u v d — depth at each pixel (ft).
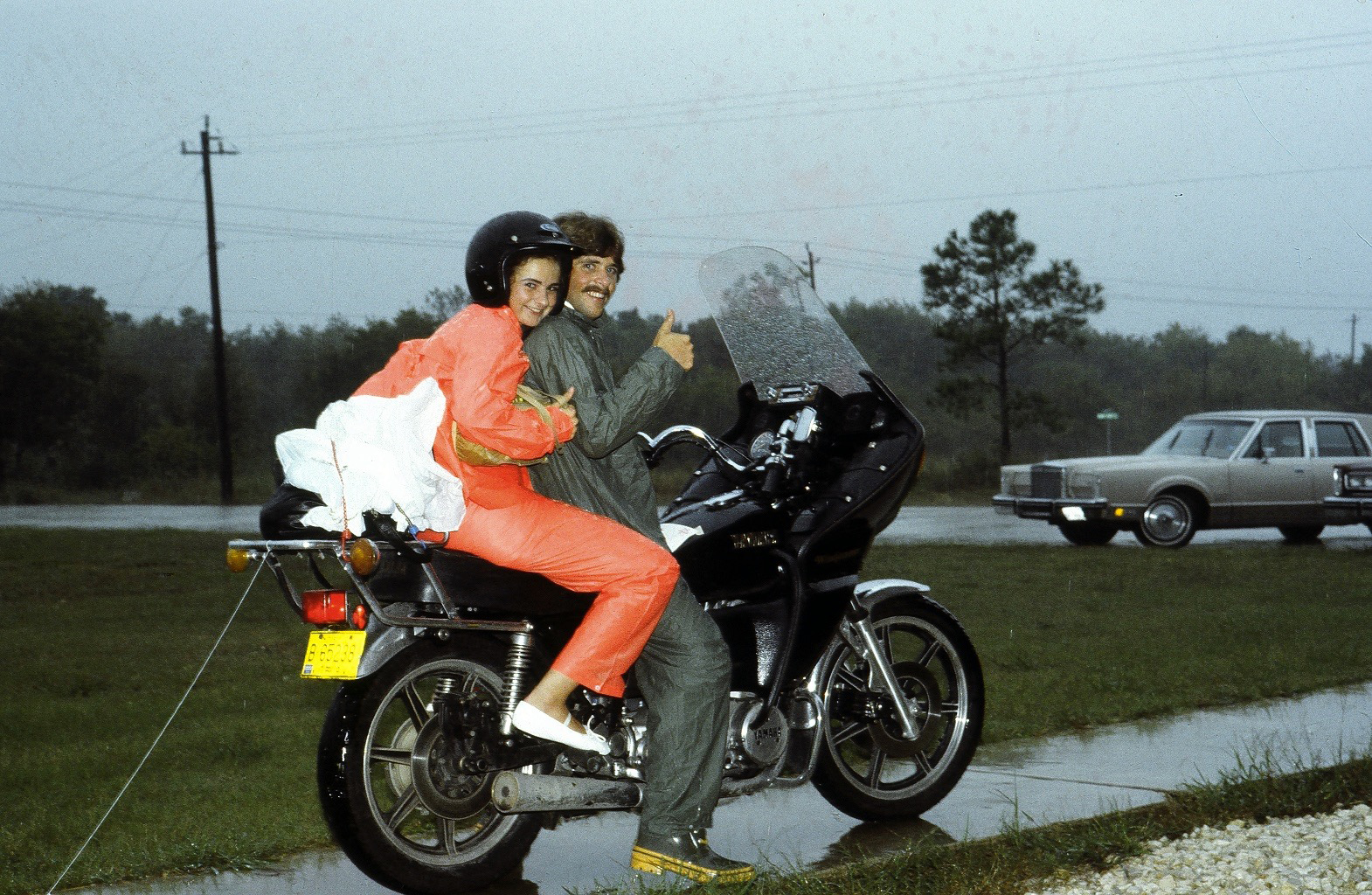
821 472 15.85
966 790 17.38
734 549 14.69
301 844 15.37
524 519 12.76
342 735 12.78
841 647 15.99
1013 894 13.02
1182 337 318.24
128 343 281.74
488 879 13.71
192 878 14.10
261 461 203.10
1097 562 50.31
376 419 12.11
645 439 14.94
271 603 40.04
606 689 12.98
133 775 16.98
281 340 299.99
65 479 185.16
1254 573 46.03
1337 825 15.01
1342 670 26.21
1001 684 24.85
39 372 193.47
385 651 12.73
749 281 16.97
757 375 16.63
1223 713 22.27
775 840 15.57
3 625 36.04
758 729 14.49
